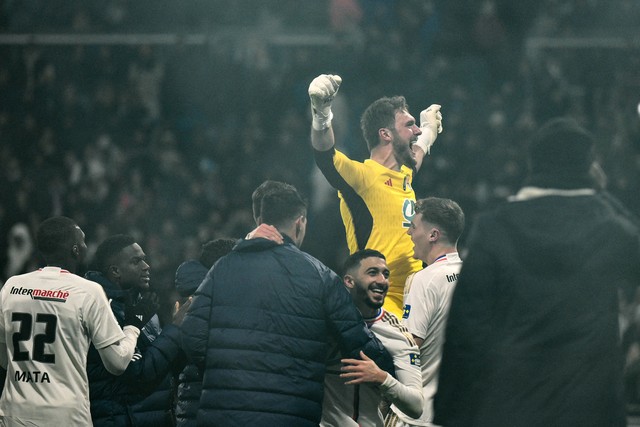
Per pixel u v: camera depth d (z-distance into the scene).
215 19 47.38
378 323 12.74
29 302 13.15
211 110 43.84
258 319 11.59
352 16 45.72
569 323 9.70
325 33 45.28
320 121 13.16
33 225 38.75
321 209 37.91
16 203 39.19
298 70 43.38
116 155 41.06
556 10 46.28
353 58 42.91
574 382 9.61
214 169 40.97
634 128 41.44
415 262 14.23
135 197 39.00
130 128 42.81
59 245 13.54
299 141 41.16
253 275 11.77
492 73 43.12
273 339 11.54
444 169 39.00
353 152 40.22
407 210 14.18
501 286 9.91
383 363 12.02
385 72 42.28
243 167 40.72
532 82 42.75
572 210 9.95
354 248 14.30
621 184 39.09
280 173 40.28
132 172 40.44
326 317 11.83
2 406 13.15
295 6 47.88
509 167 38.75
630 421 27.61
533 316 9.76
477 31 43.50
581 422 9.53
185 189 40.12
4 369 13.63
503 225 10.02
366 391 12.77
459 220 13.70
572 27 46.19
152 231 38.41
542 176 10.23
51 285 13.20
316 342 11.70
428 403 13.47
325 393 12.65
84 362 13.08
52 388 12.93
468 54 43.72
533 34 45.78
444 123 40.56
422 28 44.78
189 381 13.95
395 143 14.33
